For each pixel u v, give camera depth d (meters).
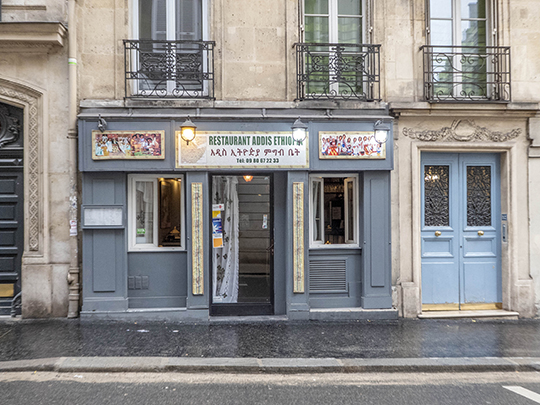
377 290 6.98
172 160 6.61
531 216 7.30
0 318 6.64
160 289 6.88
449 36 7.42
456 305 7.35
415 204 7.10
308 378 4.67
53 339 5.68
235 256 7.19
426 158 7.36
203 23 7.06
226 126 6.70
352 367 4.89
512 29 7.32
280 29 7.02
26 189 6.73
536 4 7.37
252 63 6.97
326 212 7.29
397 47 7.18
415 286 7.06
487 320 7.02
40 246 6.75
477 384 4.57
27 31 6.44
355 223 7.26
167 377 4.63
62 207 6.76
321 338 5.89
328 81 6.97
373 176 6.98
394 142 7.09
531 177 7.30
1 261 6.84
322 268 7.10
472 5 7.42
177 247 6.96
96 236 6.59
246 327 6.38
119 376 4.64
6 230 6.88
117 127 6.52
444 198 7.39
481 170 7.37
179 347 5.43
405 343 5.74
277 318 6.84
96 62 6.76
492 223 7.44
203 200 6.70
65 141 6.75
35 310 6.67
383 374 4.84
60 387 4.31
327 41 7.29
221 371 4.81
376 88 7.15
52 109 6.73
